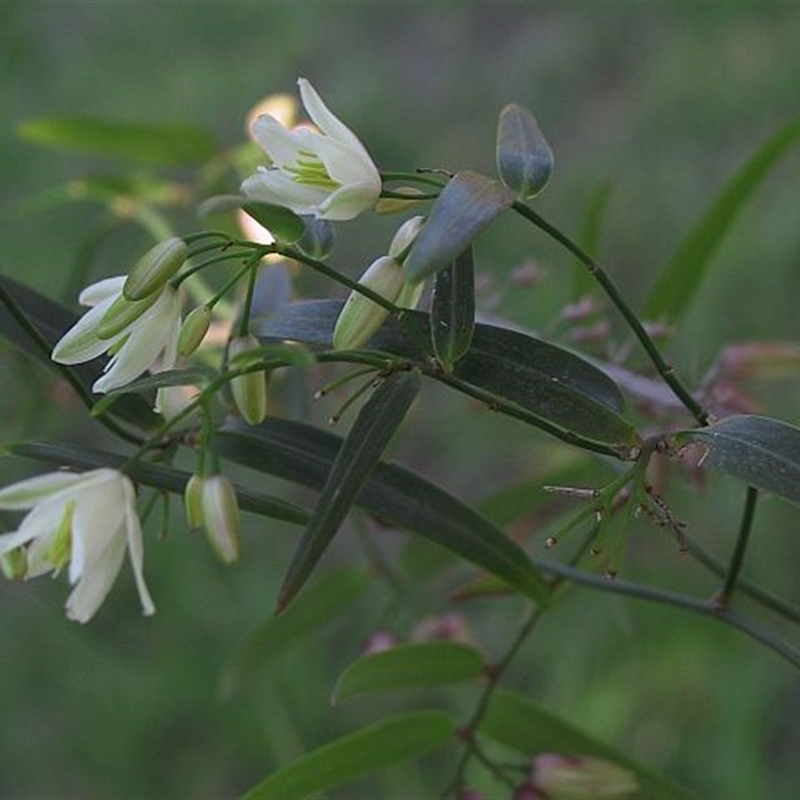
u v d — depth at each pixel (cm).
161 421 28
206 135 39
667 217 67
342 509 25
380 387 26
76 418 48
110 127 39
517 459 57
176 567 56
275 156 25
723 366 33
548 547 26
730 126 70
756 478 25
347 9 83
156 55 82
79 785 54
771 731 50
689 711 48
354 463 25
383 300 25
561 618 50
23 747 54
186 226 50
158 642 55
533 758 32
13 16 55
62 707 55
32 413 36
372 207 25
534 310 59
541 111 75
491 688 32
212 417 28
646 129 71
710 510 51
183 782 53
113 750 54
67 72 76
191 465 47
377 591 53
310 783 30
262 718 53
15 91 73
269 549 56
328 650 54
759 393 52
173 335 26
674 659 48
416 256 23
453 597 32
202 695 54
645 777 31
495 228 65
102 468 26
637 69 75
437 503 28
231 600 55
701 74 72
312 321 27
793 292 60
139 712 54
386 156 75
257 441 28
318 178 25
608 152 71
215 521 25
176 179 48
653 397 31
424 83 79
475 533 28
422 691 52
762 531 50
